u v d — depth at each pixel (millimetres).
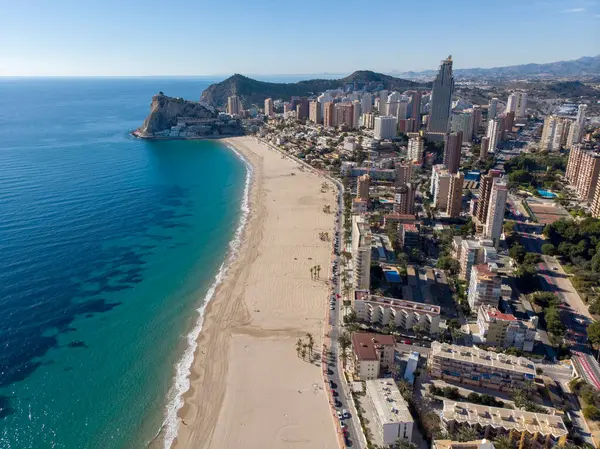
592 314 187250
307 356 161375
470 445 106625
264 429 130375
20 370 153500
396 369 149125
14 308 187375
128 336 173250
